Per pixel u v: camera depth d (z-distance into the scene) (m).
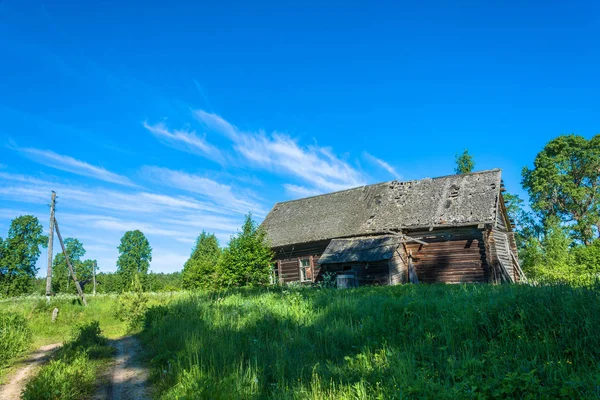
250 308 14.11
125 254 71.31
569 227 43.91
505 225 31.53
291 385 6.97
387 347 8.27
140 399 7.60
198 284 42.62
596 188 44.34
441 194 29.62
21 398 7.58
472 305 9.34
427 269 27.12
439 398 5.54
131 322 17.42
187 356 8.83
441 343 8.16
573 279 10.23
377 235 29.52
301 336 9.76
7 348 12.38
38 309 20.56
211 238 61.09
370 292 15.84
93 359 10.57
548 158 44.69
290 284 25.97
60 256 71.31
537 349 6.81
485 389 5.58
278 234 36.03
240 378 7.23
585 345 6.68
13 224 51.41
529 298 8.56
